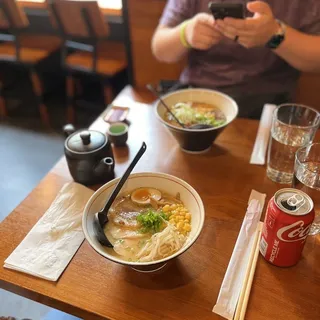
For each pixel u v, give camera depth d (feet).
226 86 3.11
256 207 1.82
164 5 3.75
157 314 1.39
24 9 5.92
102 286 1.49
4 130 5.58
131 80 4.42
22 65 5.42
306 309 1.40
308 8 2.78
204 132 2.05
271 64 3.01
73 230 1.72
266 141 2.28
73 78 5.62
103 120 2.52
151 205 1.69
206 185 1.98
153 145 2.29
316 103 3.88
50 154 5.08
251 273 1.51
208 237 1.69
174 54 3.06
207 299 1.44
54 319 2.16
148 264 1.35
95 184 1.98
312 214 1.41
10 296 3.31
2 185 4.53
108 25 5.46
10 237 1.70
